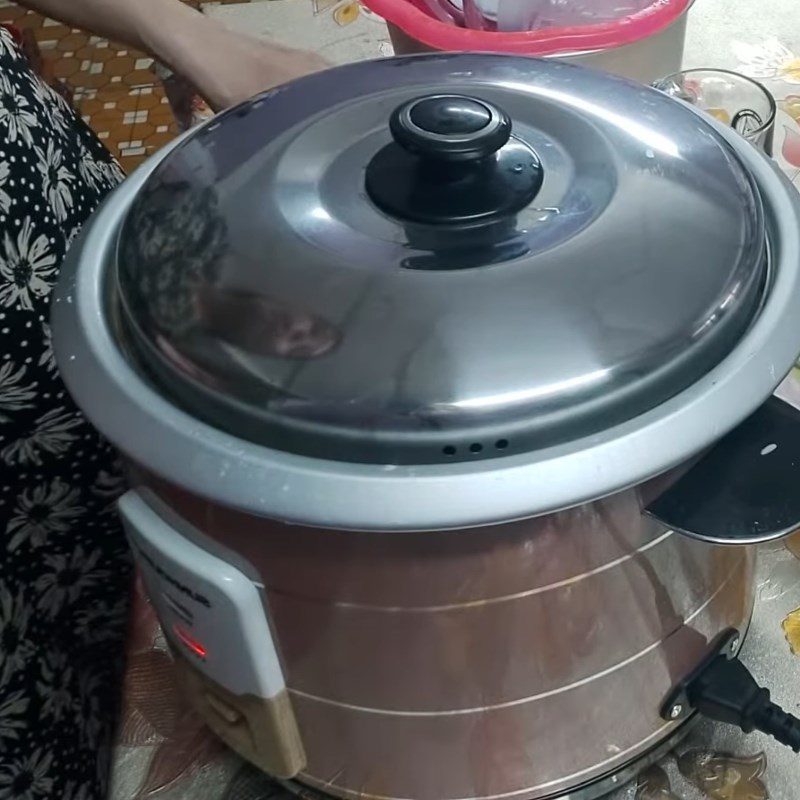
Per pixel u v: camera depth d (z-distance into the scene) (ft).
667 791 1.56
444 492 0.99
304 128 1.33
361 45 3.15
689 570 1.27
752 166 1.37
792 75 2.91
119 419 1.13
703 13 3.21
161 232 1.23
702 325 1.08
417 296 1.07
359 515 0.99
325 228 1.17
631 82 1.47
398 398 1.01
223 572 1.18
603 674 1.29
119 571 1.93
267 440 1.06
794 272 1.20
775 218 1.29
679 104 1.43
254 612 1.21
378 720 1.31
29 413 1.71
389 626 1.16
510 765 1.37
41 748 1.64
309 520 1.01
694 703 1.44
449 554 1.07
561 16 2.37
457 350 1.03
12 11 4.43
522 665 1.22
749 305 1.15
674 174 1.22
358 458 1.03
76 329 1.24
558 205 1.18
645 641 1.30
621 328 1.05
